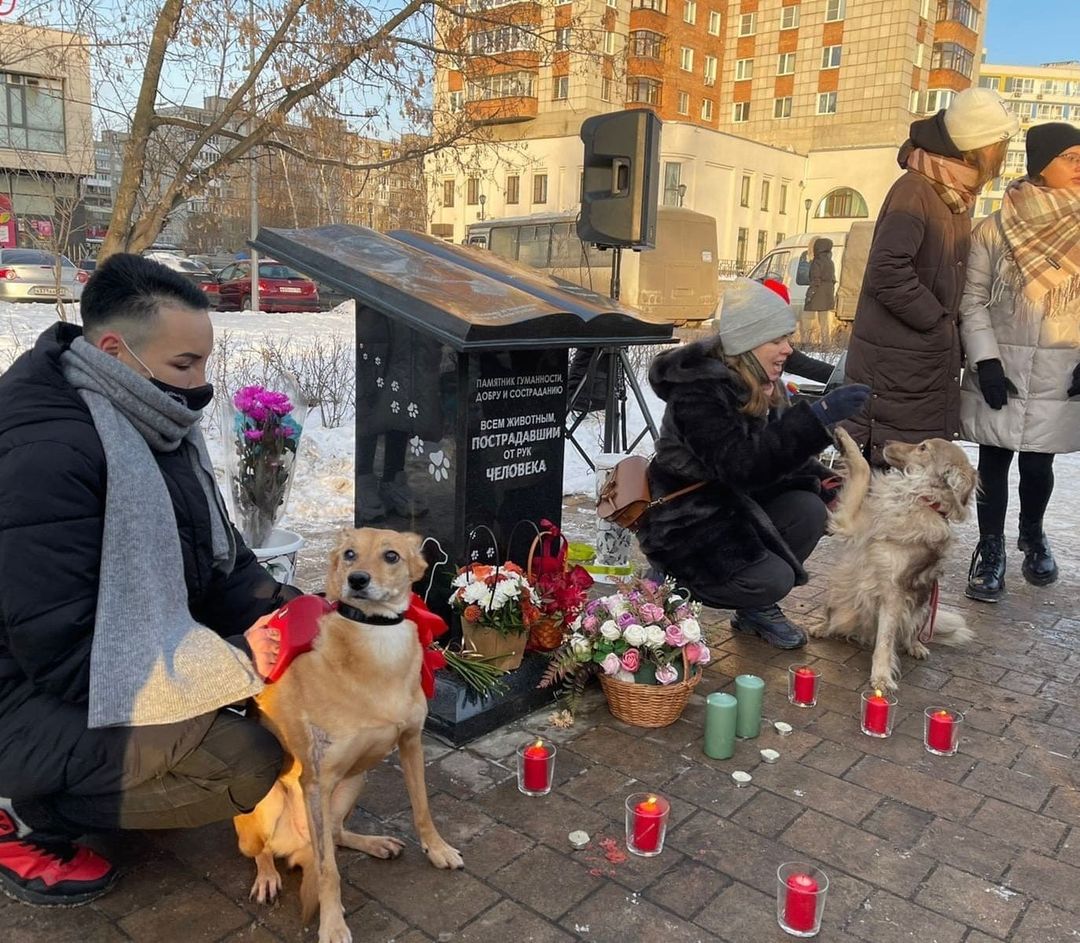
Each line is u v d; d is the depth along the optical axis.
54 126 8.70
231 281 23.25
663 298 19.89
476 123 8.66
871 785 2.96
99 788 2.08
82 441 1.99
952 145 4.22
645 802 2.55
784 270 18.89
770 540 3.76
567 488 7.18
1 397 2.03
